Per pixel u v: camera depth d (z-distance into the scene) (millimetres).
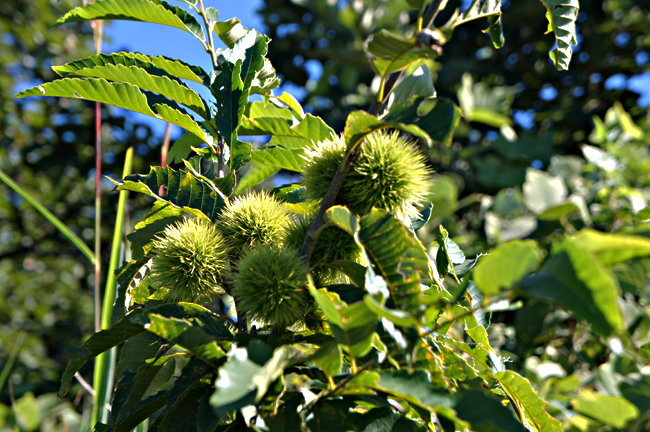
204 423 422
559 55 500
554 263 343
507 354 780
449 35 455
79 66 526
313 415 412
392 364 418
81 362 498
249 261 464
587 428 727
